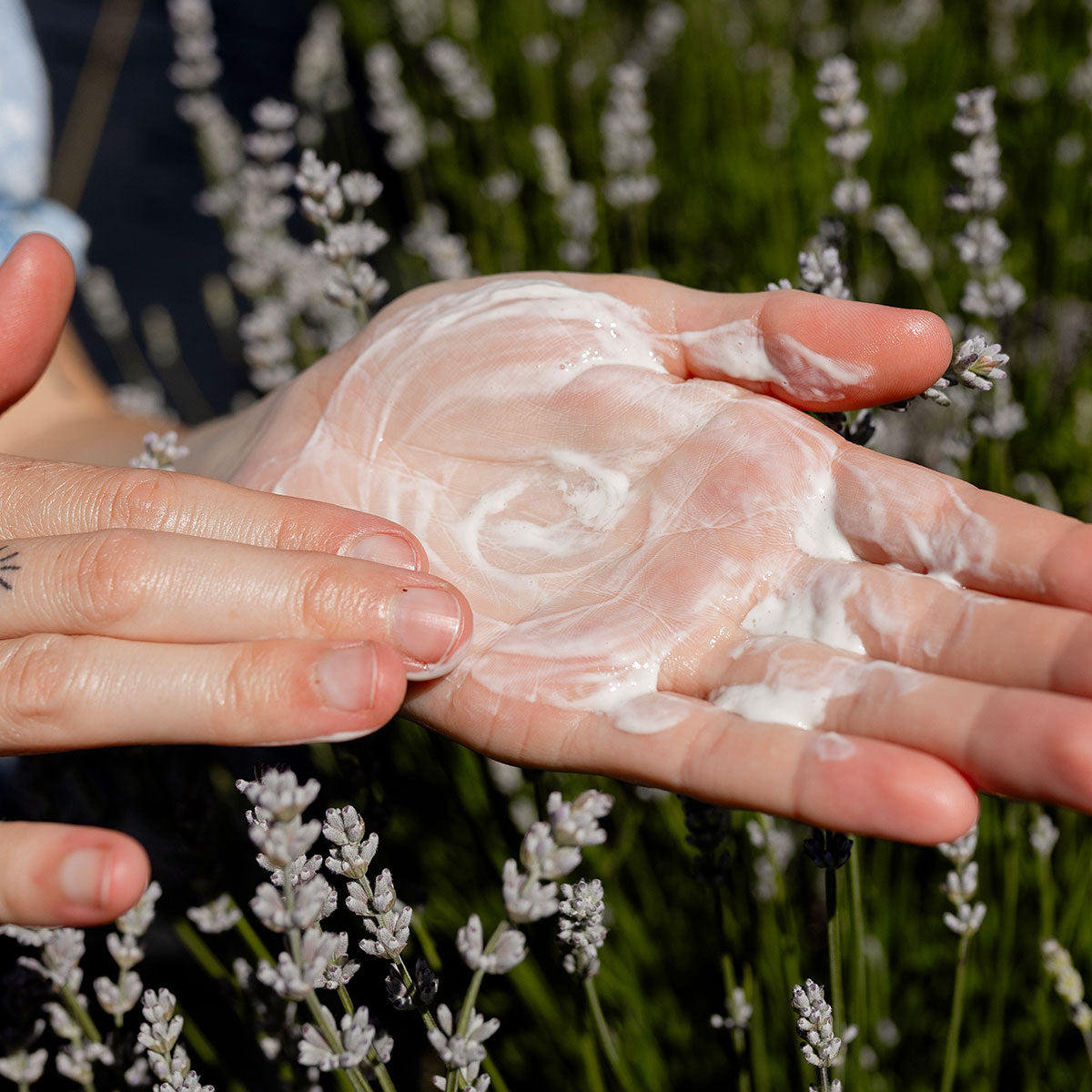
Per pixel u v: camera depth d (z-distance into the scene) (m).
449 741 0.60
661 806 0.59
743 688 0.48
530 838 0.45
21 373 0.56
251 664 0.47
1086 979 0.57
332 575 0.48
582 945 0.49
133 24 1.67
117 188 1.40
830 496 0.50
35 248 0.55
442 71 0.93
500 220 0.95
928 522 0.49
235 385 1.14
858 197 0.59
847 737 0.46
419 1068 0.61
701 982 0.59
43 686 0.47
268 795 0.44
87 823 0.60
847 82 0.58
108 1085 0.52
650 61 1.16
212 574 0.48
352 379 0.55
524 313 0.54
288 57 1.58
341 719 0.47
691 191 0.97
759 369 0.52
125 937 0.50
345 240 0.56
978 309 0.57
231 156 0.92
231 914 0.53
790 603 0.49
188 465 0.59
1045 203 0.85
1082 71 0.84
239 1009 0.54
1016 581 0.48
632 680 0.49
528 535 0.52
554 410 0.53
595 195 0.93
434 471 0.54
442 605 0.48
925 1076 0.58
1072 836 0.58
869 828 0.46
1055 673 0.46
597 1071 0.52
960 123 0.56
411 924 0.53
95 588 0.48
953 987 0.58
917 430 0.69
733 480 0.51
